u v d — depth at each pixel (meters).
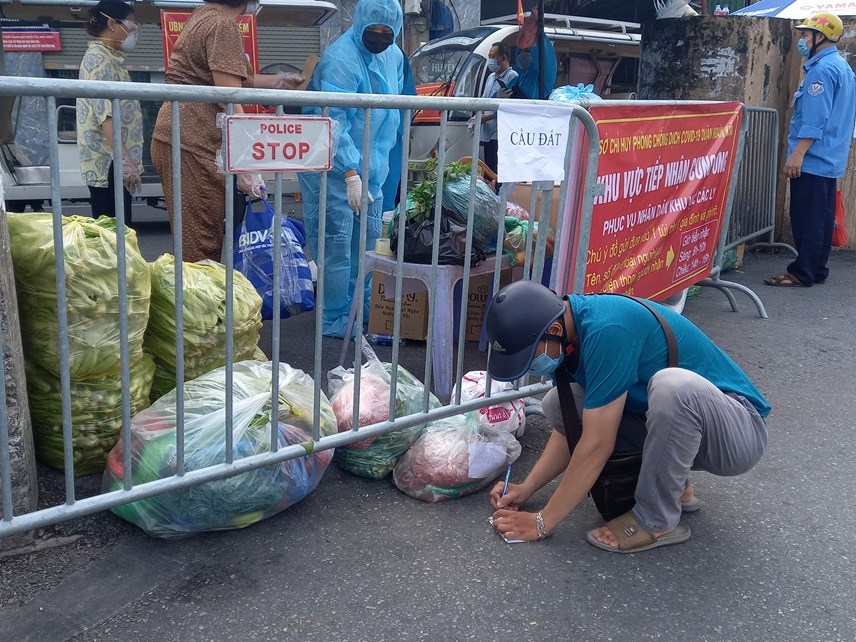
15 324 2.41
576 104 3.17
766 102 7.02
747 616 2.28
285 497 2.70
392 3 4.27
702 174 4.68
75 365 2.68
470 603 2.31
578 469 2.49
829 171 5.93
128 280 2.71
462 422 3.04
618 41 9.62
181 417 2.39
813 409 3.83
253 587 2.37
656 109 3.84
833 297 5.98
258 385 2.83
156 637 2.15
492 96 7.84
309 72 4.65
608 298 2.48
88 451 2.87
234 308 3.11
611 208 3.63
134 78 8.44
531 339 2.29
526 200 4.19
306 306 4.21
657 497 2.53
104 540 2.58
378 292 4.49
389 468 3.01
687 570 2.50
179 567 2.47
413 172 7.73
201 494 2.52
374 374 3.18
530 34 7.77
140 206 8.49
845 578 2.48
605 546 2.59
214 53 3.71
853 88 5.91
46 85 2.01
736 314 5.50
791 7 7.66
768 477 3.12
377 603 2.31
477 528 2.72
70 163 8.06
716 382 2.54
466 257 2.99
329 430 2.86
